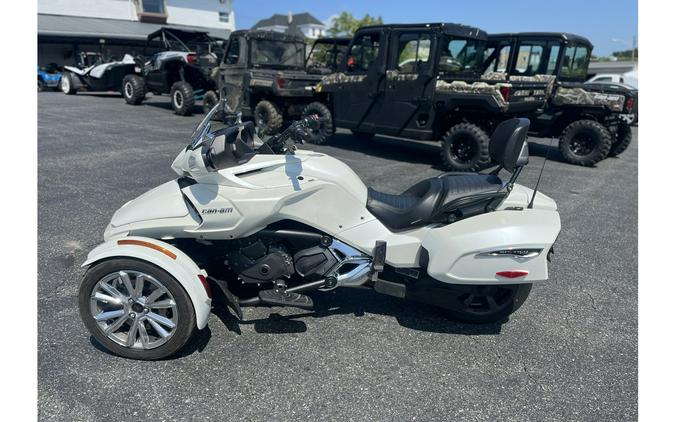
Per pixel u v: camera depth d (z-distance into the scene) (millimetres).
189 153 2688
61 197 5367
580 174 8203
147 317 2555
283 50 10898
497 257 2666
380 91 8250
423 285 2949
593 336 3062
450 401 2398
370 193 3004
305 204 2746
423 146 10109
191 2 28828
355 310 3268
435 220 2871
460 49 8125
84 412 2215
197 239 2861
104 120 11398
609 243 4797
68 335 2814
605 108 8773
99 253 2521
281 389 2430
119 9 26531
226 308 3207
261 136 3242
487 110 7414
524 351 2865
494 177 3008
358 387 2469
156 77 13625
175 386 2420
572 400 2443
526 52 9719
